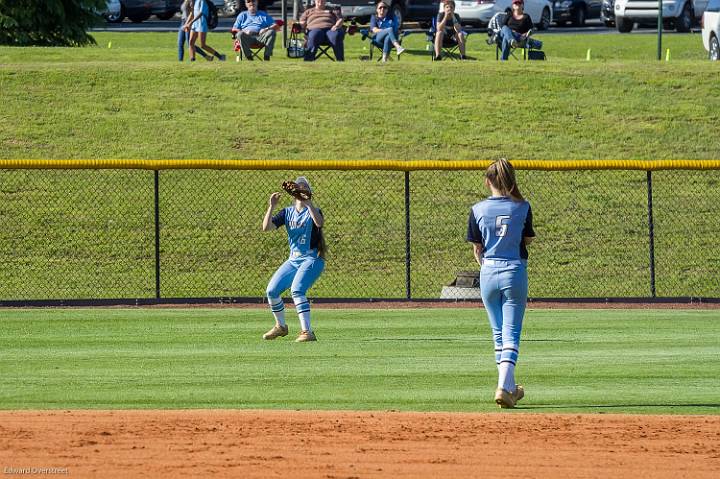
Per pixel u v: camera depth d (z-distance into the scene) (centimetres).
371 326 5503
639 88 9869
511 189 3500
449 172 8356
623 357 4644
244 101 9600
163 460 3028
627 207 7900
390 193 8062
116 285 6900
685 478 2875
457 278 6531
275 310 5050
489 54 12300
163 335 5219
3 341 5053
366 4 13462
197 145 8788
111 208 7831
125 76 10000
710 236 7538
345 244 7419
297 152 8694
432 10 14225
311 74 10094
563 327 5462
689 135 9056
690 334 5238
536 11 15262
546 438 3272
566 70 10238
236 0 16038
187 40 11838
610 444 3203
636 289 6912
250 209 7856
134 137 8900
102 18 13000
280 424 3434
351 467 2964
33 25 12062
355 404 3781
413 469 2950
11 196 7919
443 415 3575
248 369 4391
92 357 4656
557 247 7400
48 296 6719
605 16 15938
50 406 3738
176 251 7338
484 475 2898
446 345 4953
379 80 9994
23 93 9600
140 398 3866
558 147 8838
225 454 3089
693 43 13775
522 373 4319
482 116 9369
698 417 3538
